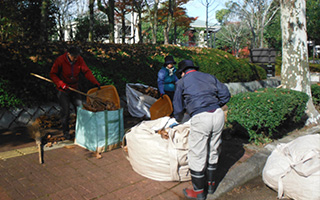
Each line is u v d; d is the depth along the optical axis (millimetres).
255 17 34875
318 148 3475
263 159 4398
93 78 4875
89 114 4355
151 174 3539
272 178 3510
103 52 7504
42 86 6020
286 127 6582
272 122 4988
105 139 4387
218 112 3086
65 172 3637
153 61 8570
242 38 47531
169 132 3539
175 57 9664
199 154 3080
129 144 3822
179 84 3297
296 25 7387
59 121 5934
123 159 4180
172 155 3377
